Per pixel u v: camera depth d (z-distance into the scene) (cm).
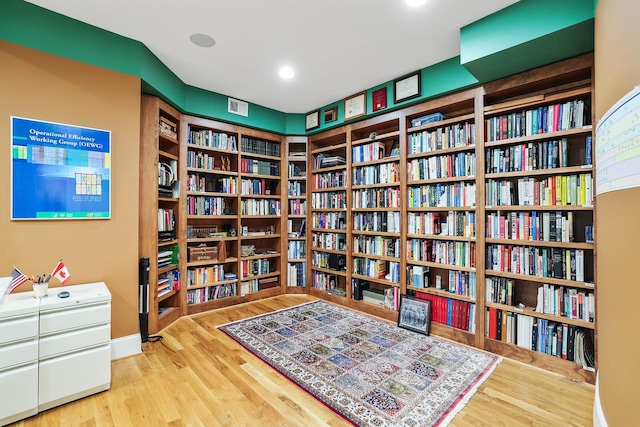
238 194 398
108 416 177
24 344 175
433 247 306
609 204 141
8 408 169
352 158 388
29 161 210
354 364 239
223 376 222
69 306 191
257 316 350
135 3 206
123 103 250
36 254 214
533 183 244
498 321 260
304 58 280
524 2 199
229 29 236
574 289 229
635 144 114
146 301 274
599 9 157
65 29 222
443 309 296
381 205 353
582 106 221
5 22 201
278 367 234
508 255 256
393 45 257
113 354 246
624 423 121
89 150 234
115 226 249
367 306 360
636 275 114
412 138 327
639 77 112
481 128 268
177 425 170
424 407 186
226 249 409
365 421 174
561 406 188
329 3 204
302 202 458
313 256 445
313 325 322
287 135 446
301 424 172
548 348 233
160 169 313
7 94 202
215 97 363
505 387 208
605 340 150
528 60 224
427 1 201
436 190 305
